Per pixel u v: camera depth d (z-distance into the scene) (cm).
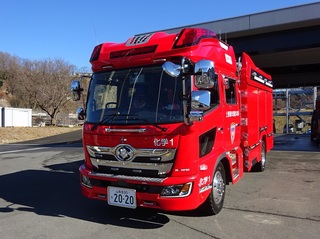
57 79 4669
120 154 491
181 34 491
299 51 1817
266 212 574
